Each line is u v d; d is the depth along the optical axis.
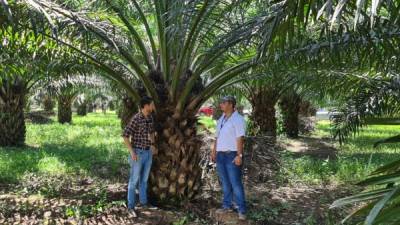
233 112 5.99
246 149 8.35
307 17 2.75
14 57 6.09
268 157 8.70
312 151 13.97
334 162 10.84
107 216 6.00
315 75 7.03
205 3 5.45
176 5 5.34
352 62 5.91
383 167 2.37
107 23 6.15
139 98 6.65
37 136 16.33
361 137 18.86
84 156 11.04
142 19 6.96
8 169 9.02
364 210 2.24
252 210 6.49
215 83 6.52
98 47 6.65
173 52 6.61
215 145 6.27
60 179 8.38
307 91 9.89
